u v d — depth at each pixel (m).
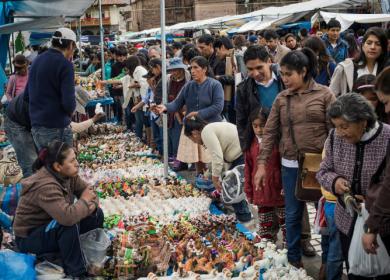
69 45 4.64
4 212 4.53
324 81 5.11
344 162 2.71
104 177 6.03
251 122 3.97
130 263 3.55
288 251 3.66
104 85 10.07
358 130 2.56
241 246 3.82
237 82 6.43
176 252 3.77
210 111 5.24
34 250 3.48
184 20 52.91
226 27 23.73
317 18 12.70
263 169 3.56
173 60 6.44
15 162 5.88
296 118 3.37
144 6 53.53
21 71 7.52
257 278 3.35
